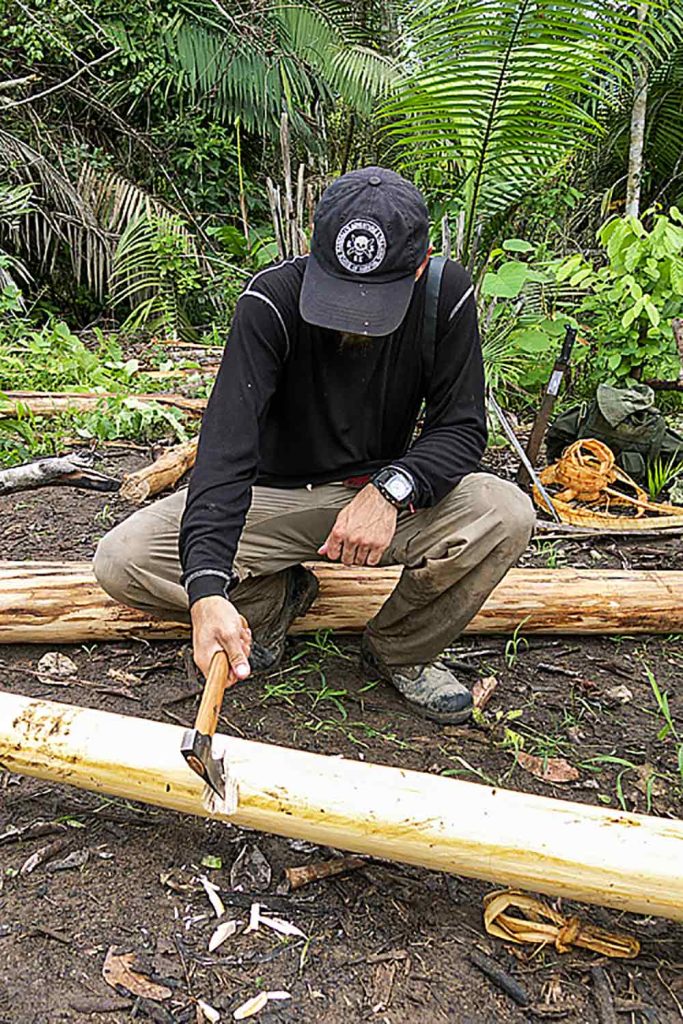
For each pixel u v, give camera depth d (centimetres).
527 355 570
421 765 217
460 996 157
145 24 837
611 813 162
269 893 176
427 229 190
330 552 203
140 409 503
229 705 235
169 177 896
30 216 852
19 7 827
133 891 175
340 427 212
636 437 442
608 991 159
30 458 445
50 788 201
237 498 181
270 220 946
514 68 412
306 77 860
